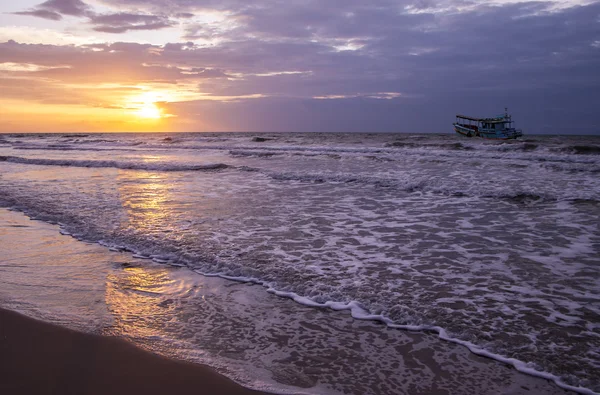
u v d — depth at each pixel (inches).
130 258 254.1
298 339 157.9
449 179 551.8
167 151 1208.2
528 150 1011.3
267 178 599.8
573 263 235.5
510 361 140.9
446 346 151.9
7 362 141.0
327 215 362.3
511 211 369.4
